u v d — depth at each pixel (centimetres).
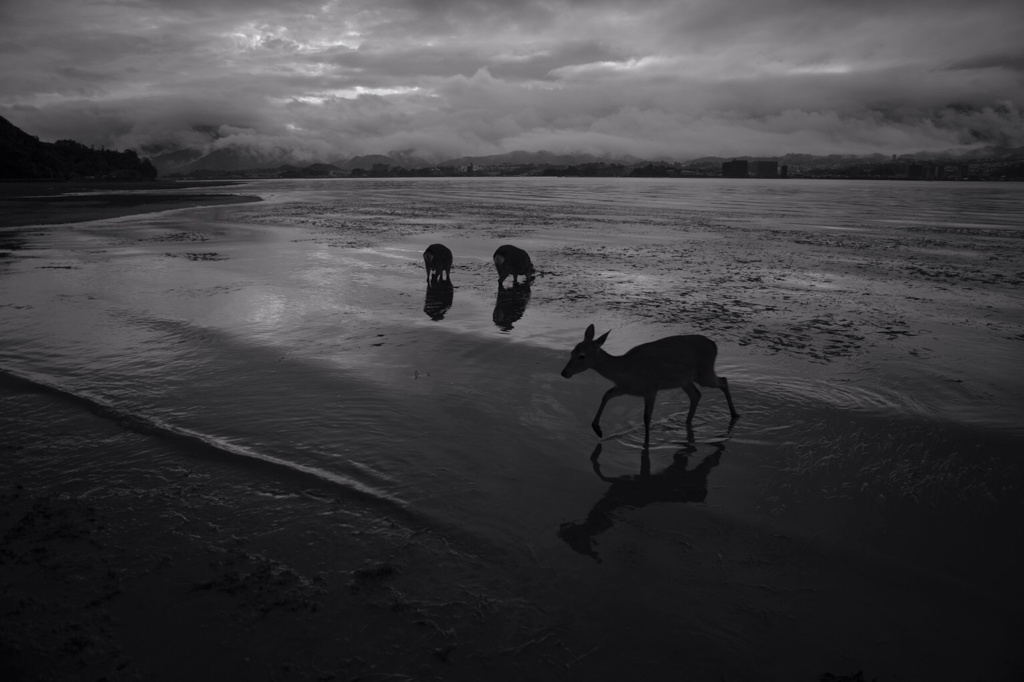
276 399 926
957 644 467
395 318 1407
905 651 461
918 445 780
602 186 13612
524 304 1584
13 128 13725
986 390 959
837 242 3027
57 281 1814
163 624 481
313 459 747
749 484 705
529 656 453
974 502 655
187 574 539
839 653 459
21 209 4828
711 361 845
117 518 624
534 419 872
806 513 644
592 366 794
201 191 9175
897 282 1917
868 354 1146
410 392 958
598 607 506
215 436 805
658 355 800
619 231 3559
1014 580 536
